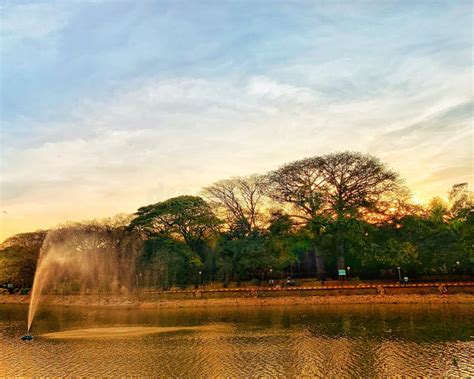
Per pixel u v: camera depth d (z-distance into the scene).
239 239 103.81
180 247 100.38
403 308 64.06
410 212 91.12
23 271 108.81
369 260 86.94
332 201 92.19
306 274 105.31
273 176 100.25
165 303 81.12
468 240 82.31
